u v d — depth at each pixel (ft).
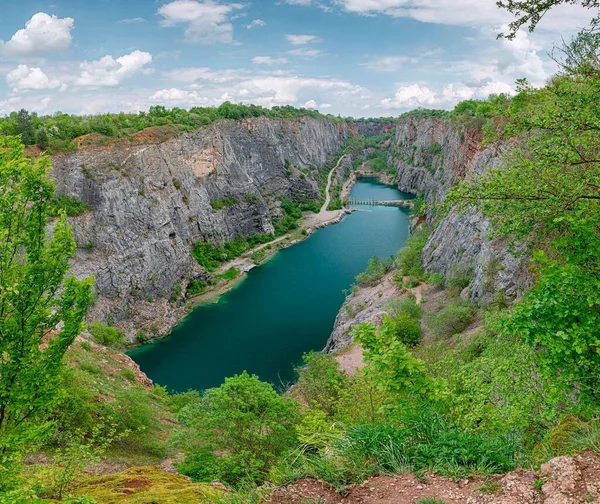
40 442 35.01
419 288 163.73
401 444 21.98
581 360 21.58
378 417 37.27
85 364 90.84
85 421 61.82
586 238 24.14
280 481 21.33
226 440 55.62
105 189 192.13
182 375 153.69
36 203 27.78
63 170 185.47
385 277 197.77
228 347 172.76
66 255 28.60
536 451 22.61
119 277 186.70
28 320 27.37
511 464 20.49
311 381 78.54
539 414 26.66
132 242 196.54
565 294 22.48
